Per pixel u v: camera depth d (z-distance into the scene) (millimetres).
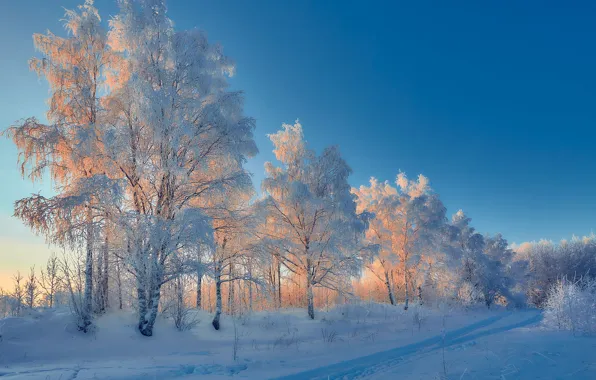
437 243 25609
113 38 13430
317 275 18562
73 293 11430
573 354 6871
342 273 18234
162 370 7664
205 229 11352
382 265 25438
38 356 9305
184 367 8016
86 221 11531
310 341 12578
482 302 24500
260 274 15234
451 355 8047
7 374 7227
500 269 27391
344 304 20344
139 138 12742
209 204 14125
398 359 8656
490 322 16375
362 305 20781
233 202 14836
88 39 13133
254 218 14789
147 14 12422
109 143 11281
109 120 12461
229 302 17609
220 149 13125
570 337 8938
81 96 12531
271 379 6934
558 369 5879
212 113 12602
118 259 12055
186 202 13258
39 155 12070
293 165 19516
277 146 19703
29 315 11625
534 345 8094
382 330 14641
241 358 9367
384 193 26656
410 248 24531
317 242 17688
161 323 12812
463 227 27734
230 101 13109
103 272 13234
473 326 14922
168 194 12617
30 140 11695
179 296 13133
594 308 9922
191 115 12672
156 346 11141
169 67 12992
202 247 11719
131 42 12406
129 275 12320
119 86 13914
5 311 12336
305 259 18031
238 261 14758
